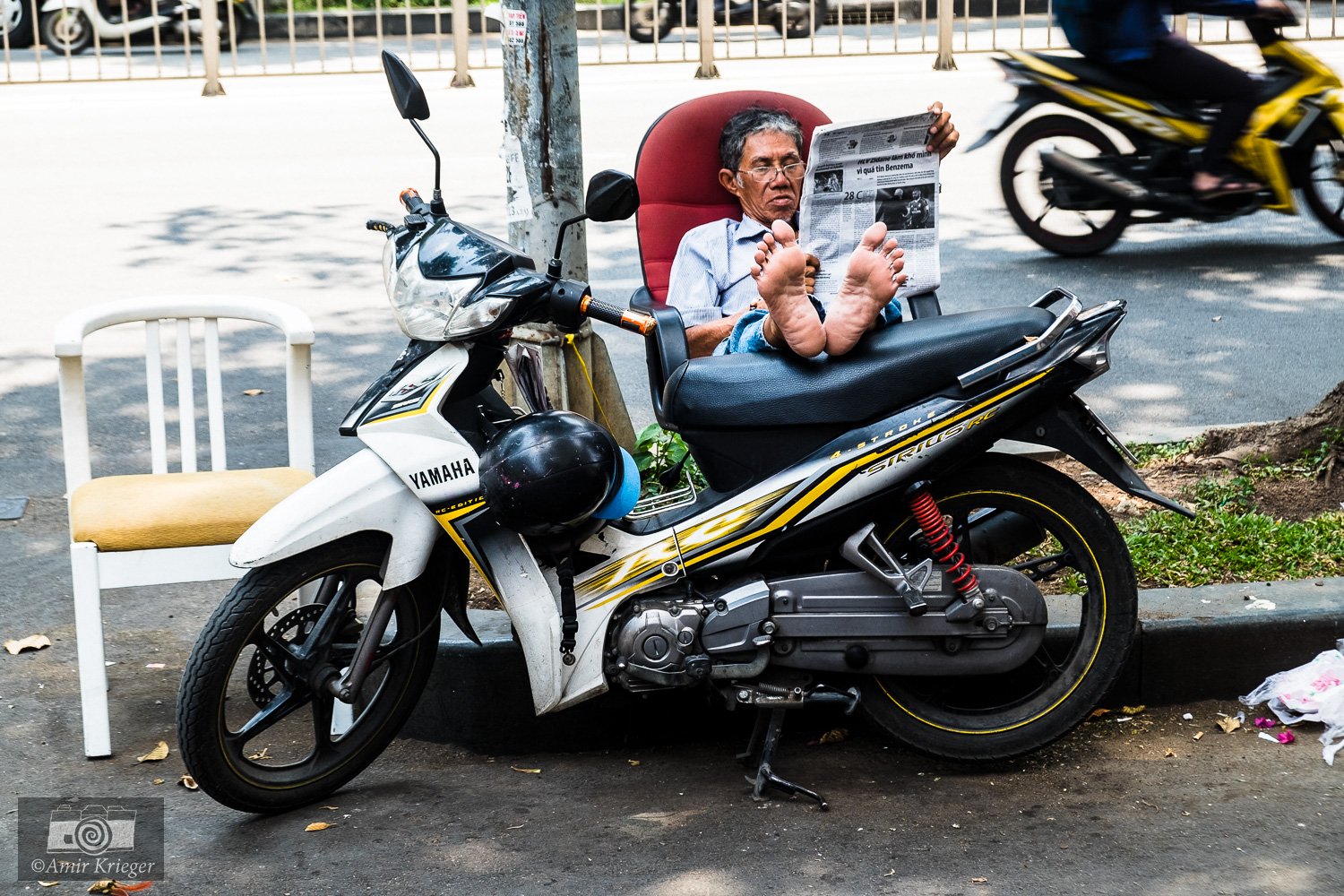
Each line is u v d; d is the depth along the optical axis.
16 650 4.17
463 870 3.10
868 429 3.29
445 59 15.52
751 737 3.55
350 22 14.57
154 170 10.33
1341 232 8.20
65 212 9.22
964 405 3.27
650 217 4.60
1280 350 6.66
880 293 3.23
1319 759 3.50
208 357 4.07
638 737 3.71
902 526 3.41
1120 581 3.43
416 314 3.23
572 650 3.29
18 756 3.62
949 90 12.45
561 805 3.39
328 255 8.28
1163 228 8.74
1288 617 3.78
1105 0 7.38
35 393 6.34
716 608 3.28
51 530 5.02
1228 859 3.08
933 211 3.54
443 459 3.24
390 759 3.67
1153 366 6.49
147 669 4.09
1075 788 3.41
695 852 3.15
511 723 3.67
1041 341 3.27
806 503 3.29
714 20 15.73
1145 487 3.34
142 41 16.25
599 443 3.17
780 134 4.19
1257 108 7.40
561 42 4.42
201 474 3.80
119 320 3.99
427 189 9.59
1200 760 3.51
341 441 5.81
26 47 16.30
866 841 3.18
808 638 3.31
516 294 3.17
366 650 3.30
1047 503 3.41
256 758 3.62
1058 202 7.91
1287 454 4.95
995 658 3.38
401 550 3.27
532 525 3.16
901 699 3.45
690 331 4.05
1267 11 7.39
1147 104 7.50
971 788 3.42
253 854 3.17
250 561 3.14
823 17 16.61
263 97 13.28
